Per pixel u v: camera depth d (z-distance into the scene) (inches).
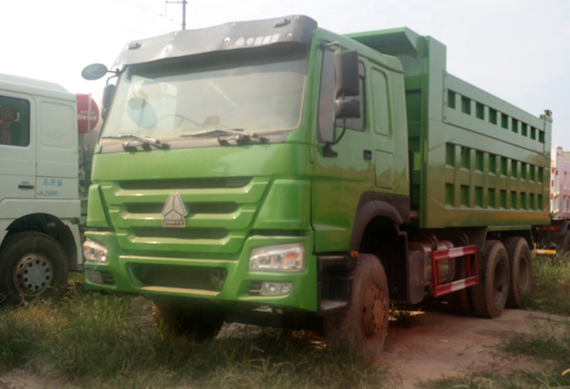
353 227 200.7
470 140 302.4
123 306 257.6
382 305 216.4
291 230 177.0
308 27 186.9
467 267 303.7
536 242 497.0
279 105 185.2
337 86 179.5
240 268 178.5
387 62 231.5
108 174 204.4
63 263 321.1
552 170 525.7
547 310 345.7
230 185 183.5
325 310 184.2
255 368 191.2
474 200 310.0
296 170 175.9
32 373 203.0
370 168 211.6
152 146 196.1
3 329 224.5
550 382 190.9
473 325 299.1
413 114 259.1
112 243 201.6
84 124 348.5
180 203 187.9
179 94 203.6
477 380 197.0
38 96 316.2
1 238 298.7
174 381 188.1
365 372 190.1
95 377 190.5
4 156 301.0
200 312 232.5
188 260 186.9
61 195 324.5
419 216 255.6
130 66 218.4
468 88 300.2
